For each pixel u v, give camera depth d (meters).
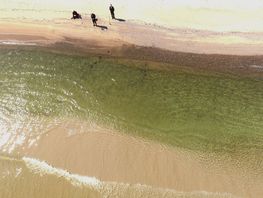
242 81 33.19
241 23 37.12
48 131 28.33
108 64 34.00
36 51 34.94
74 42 35.88
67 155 26.72
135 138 28.20
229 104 31.16
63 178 25.56
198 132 28.95
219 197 24.98
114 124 29.14
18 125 28.70
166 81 32.75
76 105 30.47
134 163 26.50
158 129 28.97
